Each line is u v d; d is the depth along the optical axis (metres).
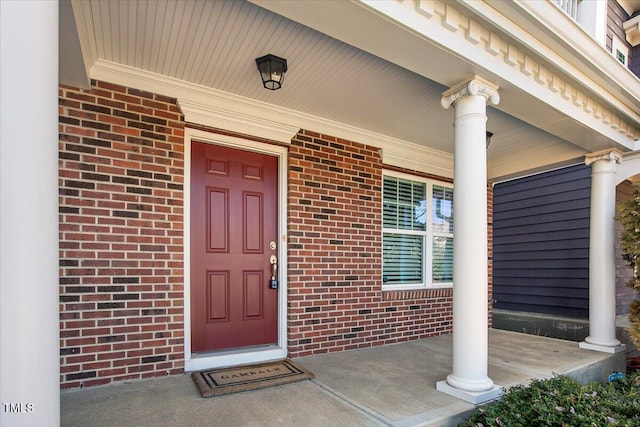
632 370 4.46
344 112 3.63
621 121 3.88
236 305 3.40
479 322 2.56
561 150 4.66
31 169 1.11
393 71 2.79
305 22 2.00
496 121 3.76
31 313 1.09
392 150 4.47
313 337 3.69
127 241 2.79
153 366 2.85
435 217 5.07
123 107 2.82
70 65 2.37
